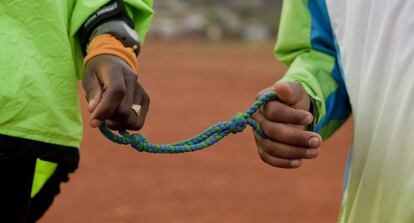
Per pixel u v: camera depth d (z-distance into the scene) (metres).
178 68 32.38
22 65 2.98
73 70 3.11
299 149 2.97
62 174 3.38
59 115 3.03
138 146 2.88
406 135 2.88
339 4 3.19
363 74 3.05
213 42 61.22
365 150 3.04
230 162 12.13
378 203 2.99
